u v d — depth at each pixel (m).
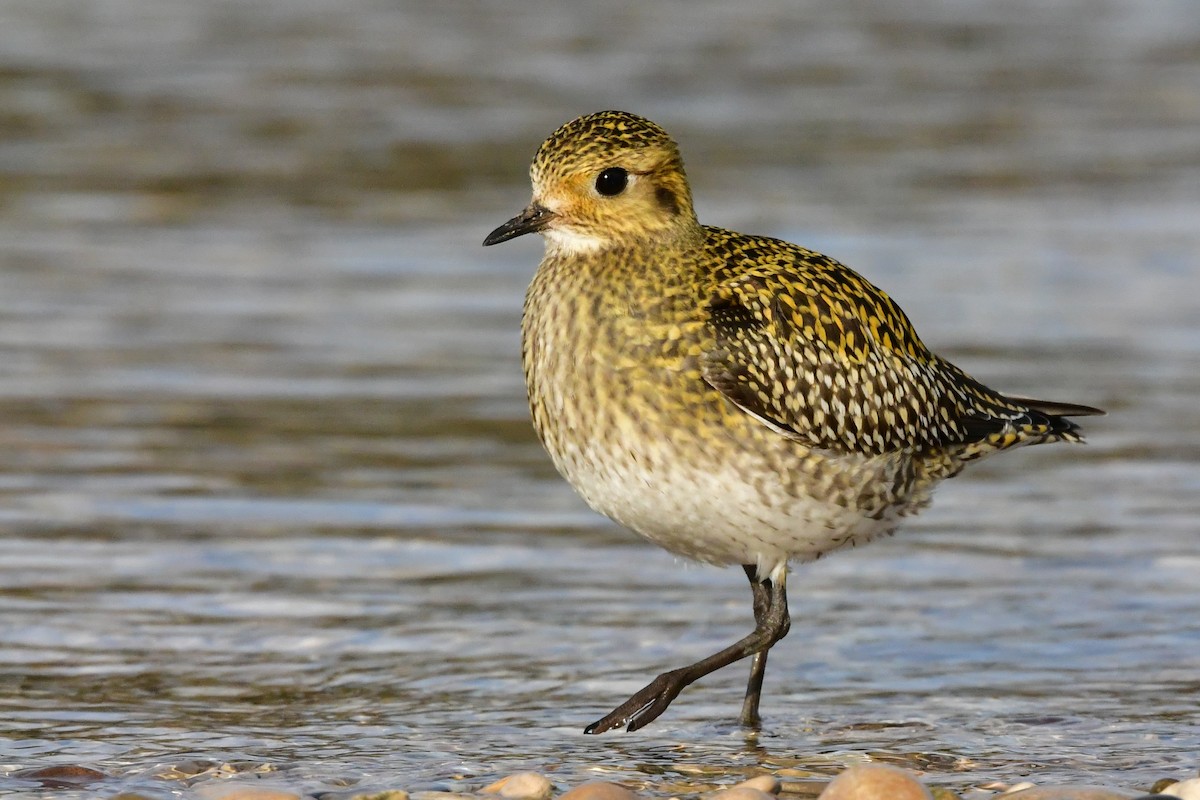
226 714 9.92
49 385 16.39
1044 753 9.31
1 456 14.54
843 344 10.16
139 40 30.41
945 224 21.97
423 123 26.12
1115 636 11.24
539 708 10.17
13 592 11.80
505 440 15.33
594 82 28.50
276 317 18.72
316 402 16.16
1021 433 10.98
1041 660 10.88
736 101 27.70
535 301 10.20
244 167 24.11
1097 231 21.73
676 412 9.77
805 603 12.01
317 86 27.97
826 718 10.05
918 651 11.12
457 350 17.78
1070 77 29.73
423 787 8.79
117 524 13.16
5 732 9.55
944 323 18.31
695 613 11.76
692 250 10.27
